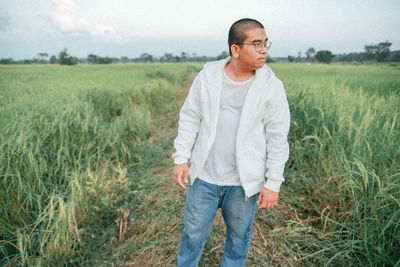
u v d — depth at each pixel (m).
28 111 3.99
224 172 1.22
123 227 2.25
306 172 2.64
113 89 7.30
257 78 1.09
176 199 2.62
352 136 2.59
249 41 1.01
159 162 3.67
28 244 1.91
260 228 2.11
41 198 2.36
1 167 2.25
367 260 1.71
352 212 1.99
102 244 2.12
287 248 1.90
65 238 1.89
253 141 1.18
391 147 2.19
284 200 2.48
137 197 2.73
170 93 10.60
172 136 4.88
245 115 1.12
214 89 1.16
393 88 7.80
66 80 11.96
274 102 1.11
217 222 2.21
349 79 10.77
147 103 7.32
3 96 6.61
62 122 3.47
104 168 3.09
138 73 16.81
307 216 2.26
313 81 8.54
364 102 3.70
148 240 2.08
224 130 1.19
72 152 3.21
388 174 2.02
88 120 3.93
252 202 1.26
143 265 1.86
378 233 1.71
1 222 2.05
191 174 1.30
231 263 1.40
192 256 1.38
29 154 2.43
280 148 1.13
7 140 2.58
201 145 1.23
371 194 1.84
